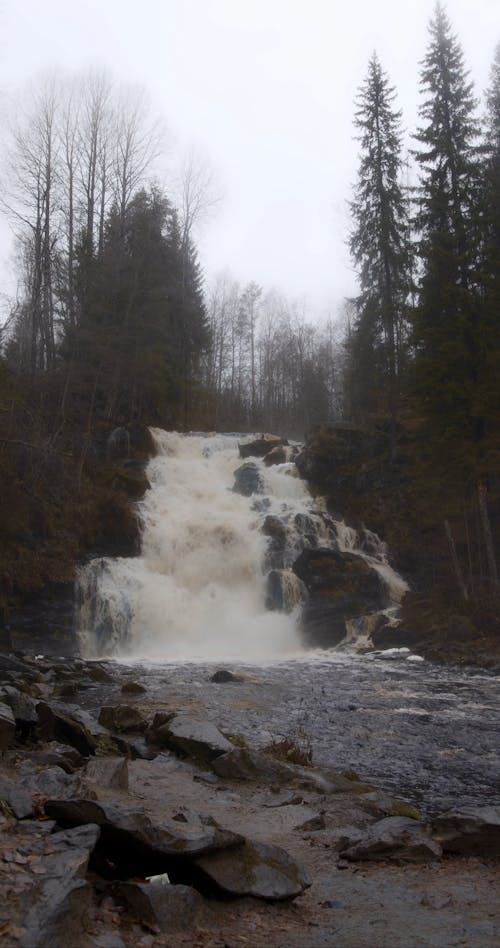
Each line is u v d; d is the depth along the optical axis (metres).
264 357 86.69
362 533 34.59
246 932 5.08
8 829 5.80
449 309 29.08
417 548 34.12
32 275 44.28
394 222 37.56
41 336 41.03
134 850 5.57
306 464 37.97
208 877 5.46
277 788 9.55
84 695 17.38
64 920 4.41
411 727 14.38
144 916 4.94
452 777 10.99
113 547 31.64
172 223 52.66
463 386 27.94
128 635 28.25
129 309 40.38
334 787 9.76
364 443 38.88
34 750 9.74
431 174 32.59
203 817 6.77
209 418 55.47
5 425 31.34
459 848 7.12
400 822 7.70
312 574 30.19
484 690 18.66
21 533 29.52
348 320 75.12
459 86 32.94
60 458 31.34
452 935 5.18
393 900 5.88
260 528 32.78
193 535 32.47
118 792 8.42
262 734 13.54
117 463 37.59
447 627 26.16
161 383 46.50
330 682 19.84
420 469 29.73
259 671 22.00
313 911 5.63
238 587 31.36
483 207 29.83
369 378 39.31
